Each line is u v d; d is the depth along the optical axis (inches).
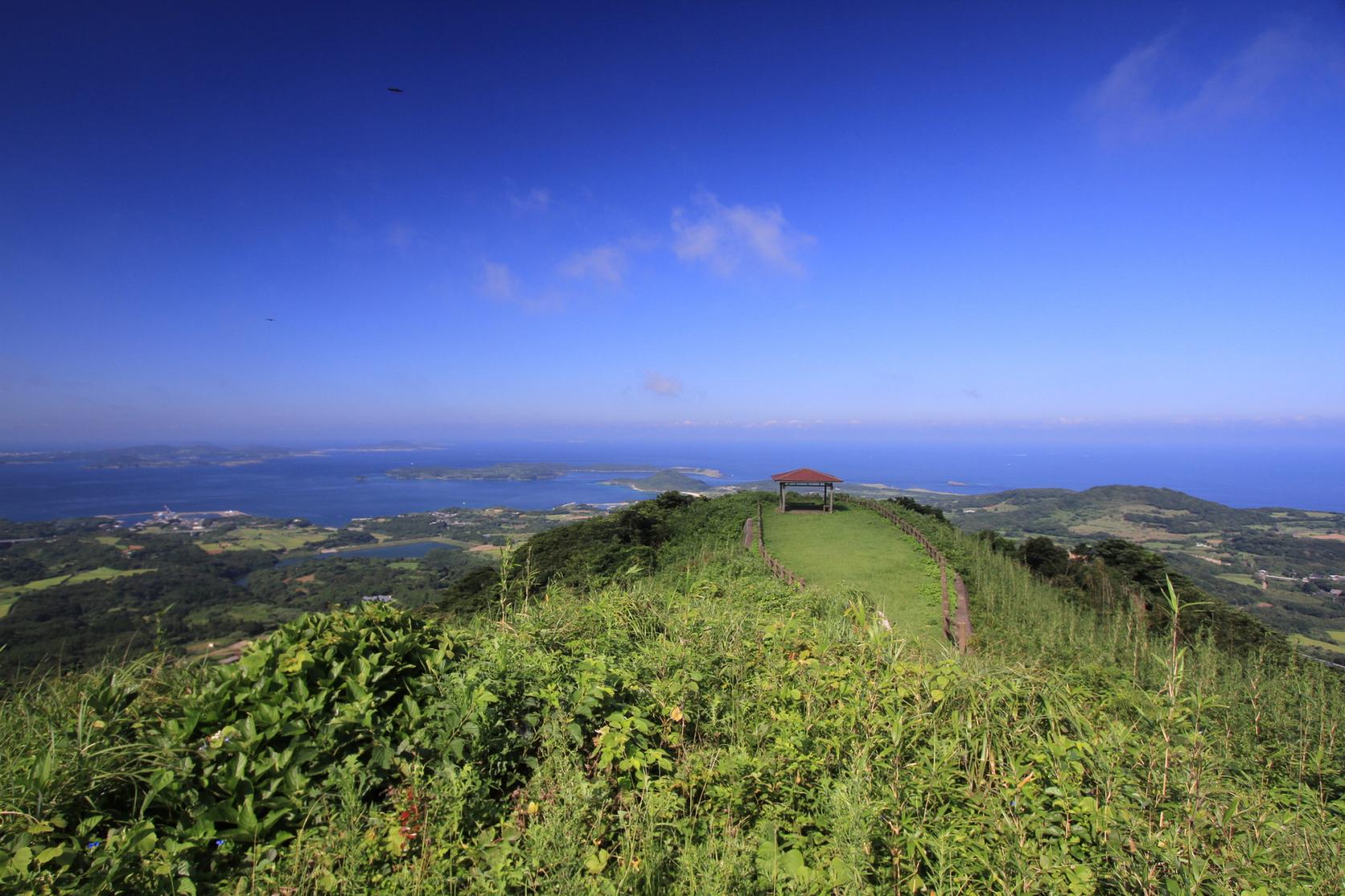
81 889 105.5
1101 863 123.1
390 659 175.9
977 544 845.8
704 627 239.9
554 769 148.9
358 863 119.3
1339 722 199.6
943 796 141.6
